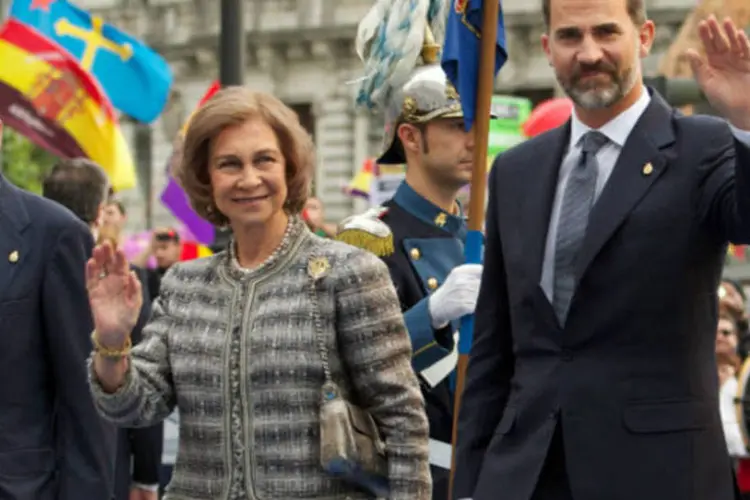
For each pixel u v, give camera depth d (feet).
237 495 16.21
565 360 16.12
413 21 21.62
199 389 16.42
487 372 17.28
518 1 128.26
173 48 143.74
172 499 16.60
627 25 16.03
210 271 16.84
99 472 20.54
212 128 16.58
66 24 42.70
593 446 15.79
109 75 42.93
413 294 20.94
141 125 143.84
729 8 28.37
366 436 16.21
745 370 28.66
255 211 16.48
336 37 139.03
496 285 17.24
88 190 26.17
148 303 30.32
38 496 20.29
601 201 16.02
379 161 22.40
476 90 20.08
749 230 15.19
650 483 15.62
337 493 16.17
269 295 16.44
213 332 16.47
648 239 15.76
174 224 141.38
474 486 17.11
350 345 16.38
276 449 16.14
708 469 15.74
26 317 20.44
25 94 37.45
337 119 139.23
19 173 148.36
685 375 15.78
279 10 141.59
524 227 16.65
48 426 20.68
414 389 16.48
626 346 15.87
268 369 16.19
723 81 15.19
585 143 16.49
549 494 16.24
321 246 16.66
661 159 15.96
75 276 20.65
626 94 16.16
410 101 21.38
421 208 21.45
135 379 16.55
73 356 20.52
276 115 16.70
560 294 16.25
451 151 21.24
